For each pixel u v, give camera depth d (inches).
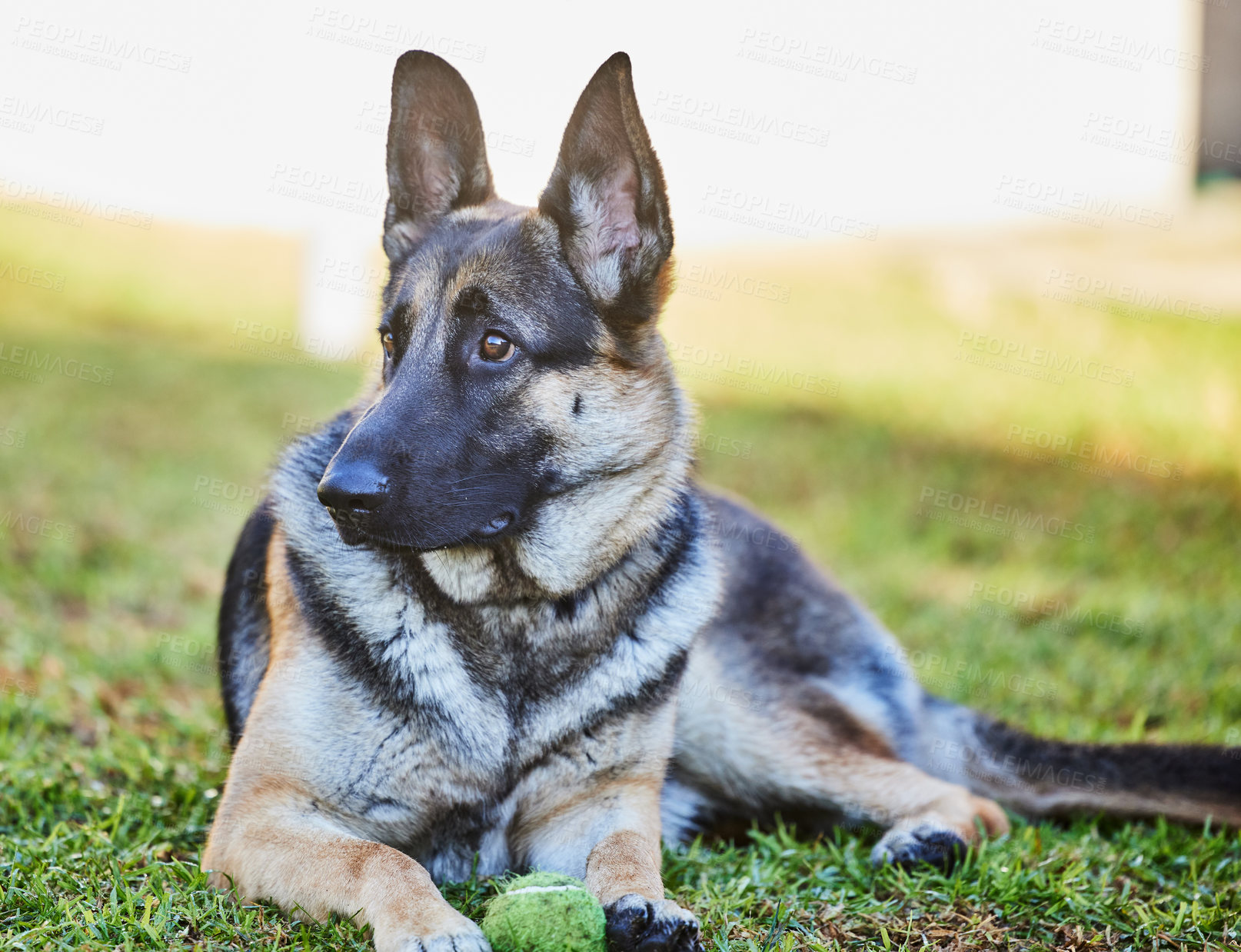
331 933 118.3
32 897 127.5
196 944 118.0
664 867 149.6
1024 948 128.6
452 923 111.3
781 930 130.1
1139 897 142.9
